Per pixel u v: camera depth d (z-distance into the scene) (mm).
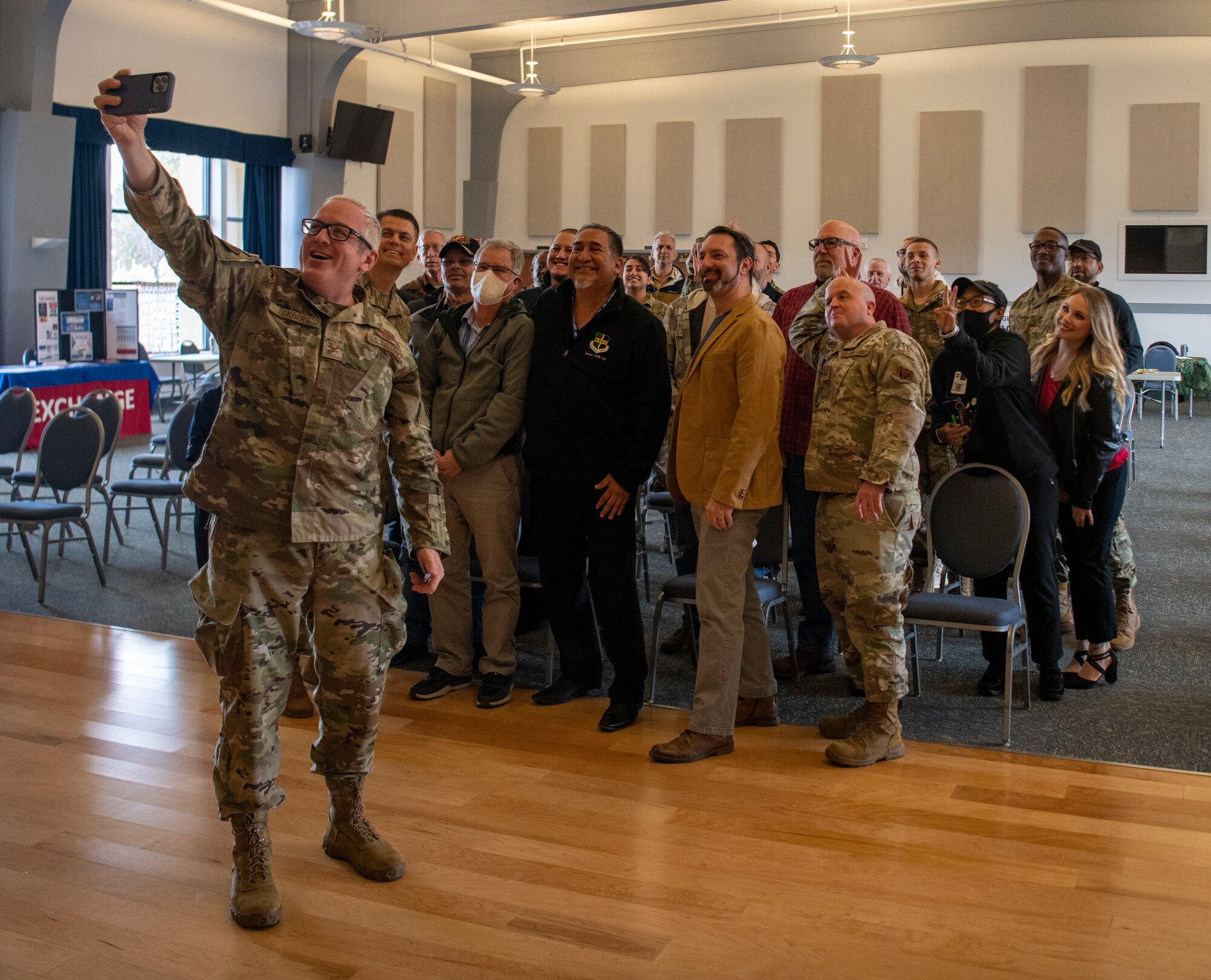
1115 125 12633
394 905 2395
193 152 11461
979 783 3096
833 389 3309
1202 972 2166
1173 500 7371
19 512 5062
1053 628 3756
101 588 5273
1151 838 2750
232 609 2240
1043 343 4051
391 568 2451
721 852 2666
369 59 13539
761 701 3533
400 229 3537
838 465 3271
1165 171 12547
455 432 3688
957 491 3736
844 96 13430
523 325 3680
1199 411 12422
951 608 3428
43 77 9742
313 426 2242
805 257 13859
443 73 14703
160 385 12516
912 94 13211
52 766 3148
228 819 2354
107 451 6074
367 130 12766
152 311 13062
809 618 4074
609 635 3553
